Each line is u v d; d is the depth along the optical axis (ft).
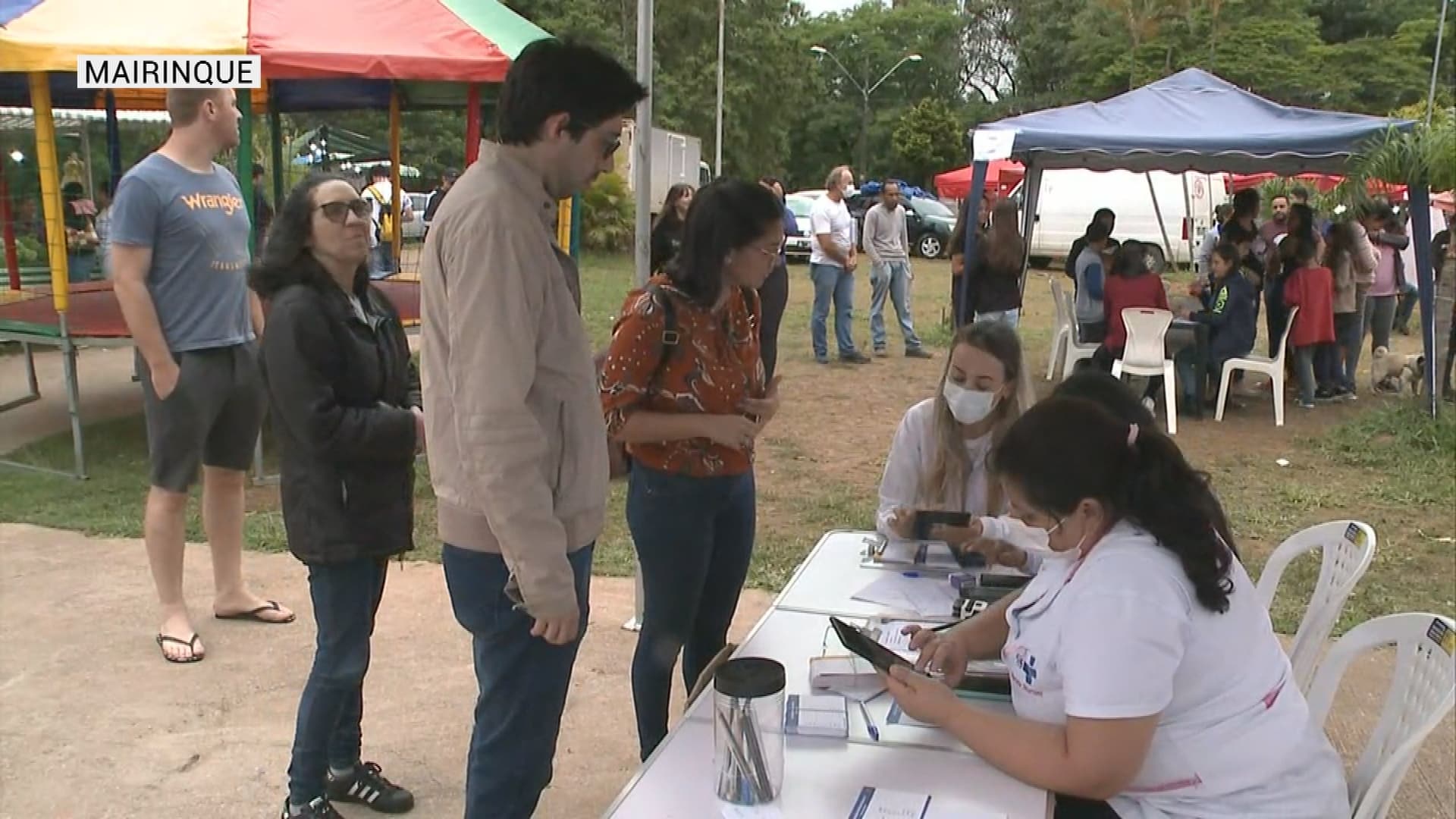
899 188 36.60
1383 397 30.76
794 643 7.49
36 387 27.43
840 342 35.24
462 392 6.35
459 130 76.23
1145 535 5.99
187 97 12.72
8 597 14.79
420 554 16.83
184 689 12.26
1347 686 12.74
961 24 179.73
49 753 10.87
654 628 9.39
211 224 12.81
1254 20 128.16
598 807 10.24
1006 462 6.21
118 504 18.99
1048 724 5.95
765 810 5.36
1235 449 24.77
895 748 6.06
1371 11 149.28
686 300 8.76
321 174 9.18
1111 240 33.04
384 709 11.96
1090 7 142.92
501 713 7.20
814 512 19.51
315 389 8.59
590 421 7.07
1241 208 30.55
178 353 12.75
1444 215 42.50
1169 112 29.68
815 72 133.08
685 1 104.88
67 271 20.72
